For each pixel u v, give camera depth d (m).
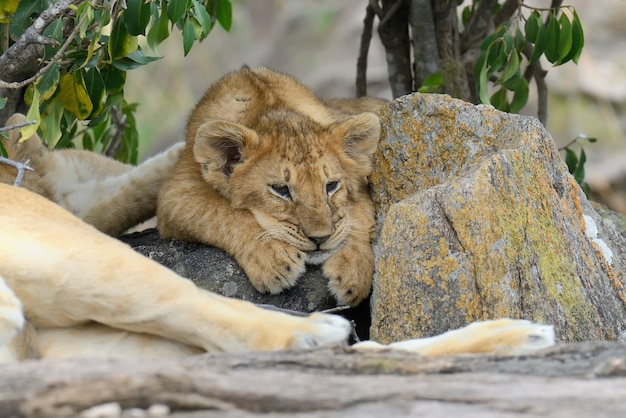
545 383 5.73
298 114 11.41
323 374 6.02
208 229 10.59
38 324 7.39
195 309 7.10
